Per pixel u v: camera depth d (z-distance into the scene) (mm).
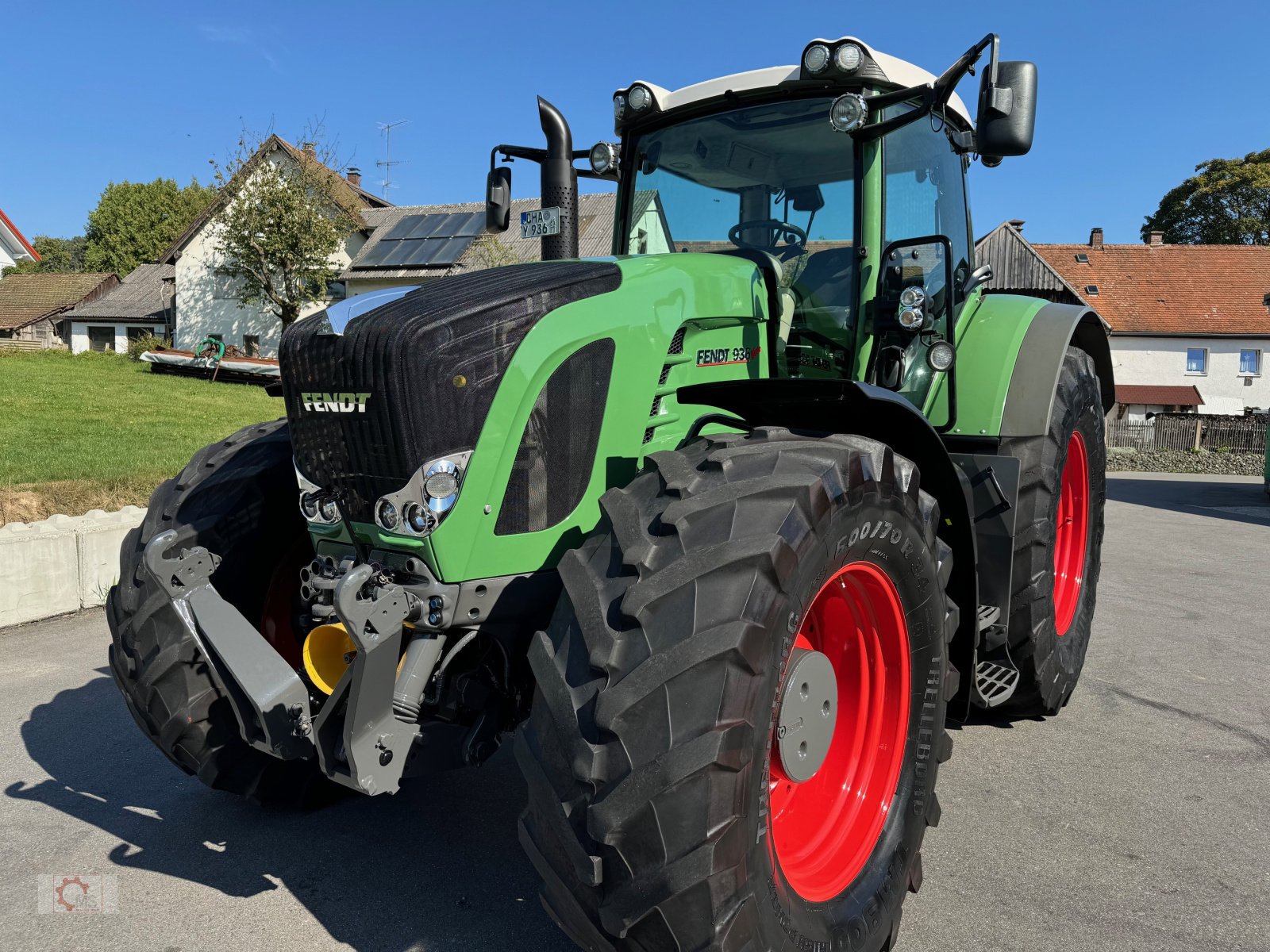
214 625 2322
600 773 1753
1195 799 3158
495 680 2338
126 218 61562
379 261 27484
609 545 1995
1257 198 47281
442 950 2254
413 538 2082
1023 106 2559
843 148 3006
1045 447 3494
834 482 2020
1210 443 30406
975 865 2709
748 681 1767
